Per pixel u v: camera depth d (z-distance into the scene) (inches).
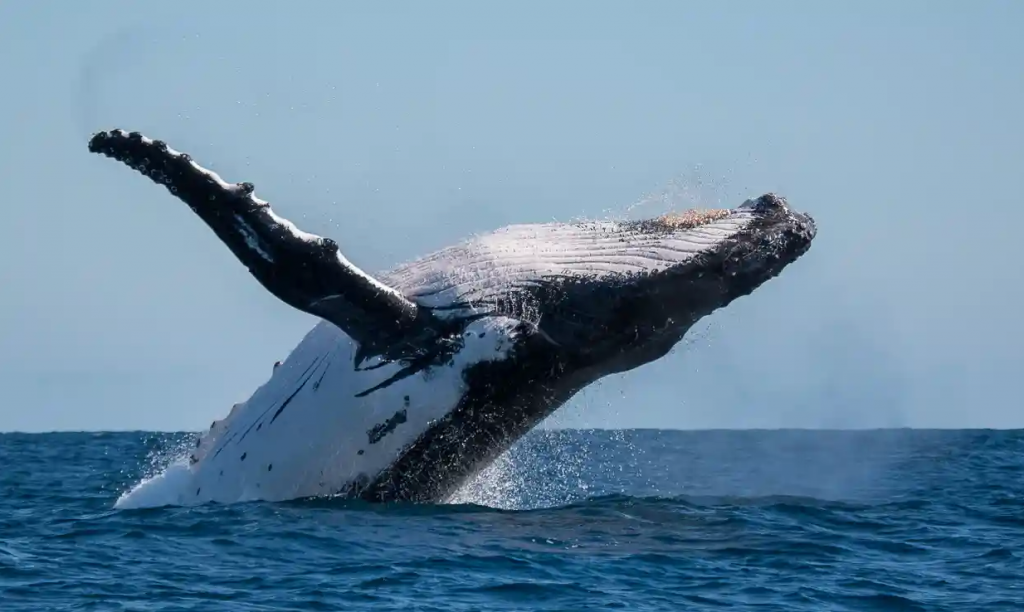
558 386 2603.3
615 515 2792.8
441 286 2588.6
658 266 2534.5
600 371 2610.7
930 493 3786.9
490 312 2561.5
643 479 4635.8
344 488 2645.2
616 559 2386.8
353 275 2407.7
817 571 2369.6
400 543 2412.6
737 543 2571.4
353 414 2608.3
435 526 2536.9
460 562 2310.5
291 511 2578.7
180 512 2632.9
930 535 2751.0
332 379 2625.5
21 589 2130.9
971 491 3870.6
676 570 2332.7
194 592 2113.7
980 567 2436.0
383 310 2475.4
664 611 2065.7
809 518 2888.8
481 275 2588.6
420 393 2576.3
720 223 2573.8
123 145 2247.8
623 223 2647.6
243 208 2313.0
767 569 2372.0
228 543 2401.6
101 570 2253.9
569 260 2586.1
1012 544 2657.5
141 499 2829.7
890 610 2121.1
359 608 2032.5
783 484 4389.8
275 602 2057.1
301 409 2655.0
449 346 2559.1
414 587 2155.5
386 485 2640.3
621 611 2055.9
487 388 2566.4
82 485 4392.2
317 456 2640.3
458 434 2603.3
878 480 4473.4
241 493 2701.8
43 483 4510.3
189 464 2815.0
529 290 2564.0
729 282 2539.4
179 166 2268.7
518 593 2140.7
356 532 2464.3
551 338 2551.7
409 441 2593.5
